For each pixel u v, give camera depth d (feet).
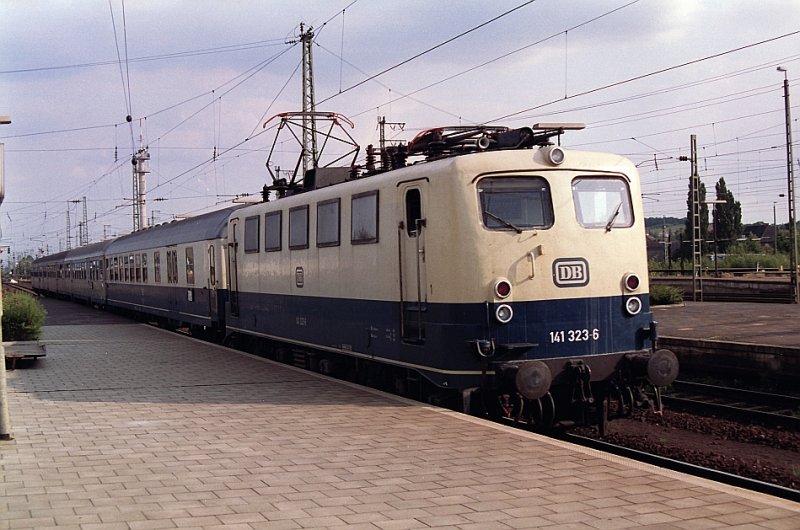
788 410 42.32
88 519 19.58
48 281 213.05
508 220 33.12
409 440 28.63
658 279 147.95
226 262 70.33
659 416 41.34
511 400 33.73
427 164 35.42
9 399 39.22
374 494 21.83
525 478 23.44
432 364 34.35
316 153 88.38
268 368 50.16
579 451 26.81
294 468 24.80
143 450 27.50
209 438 29.45
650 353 34.76
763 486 27.22
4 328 65.16
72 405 37.29
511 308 32.55
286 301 50.96
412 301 36.06
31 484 23.04
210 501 21.20
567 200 33.91
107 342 71.46
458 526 19.01
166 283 90.68
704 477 29.14
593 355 33.76
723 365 54.24
